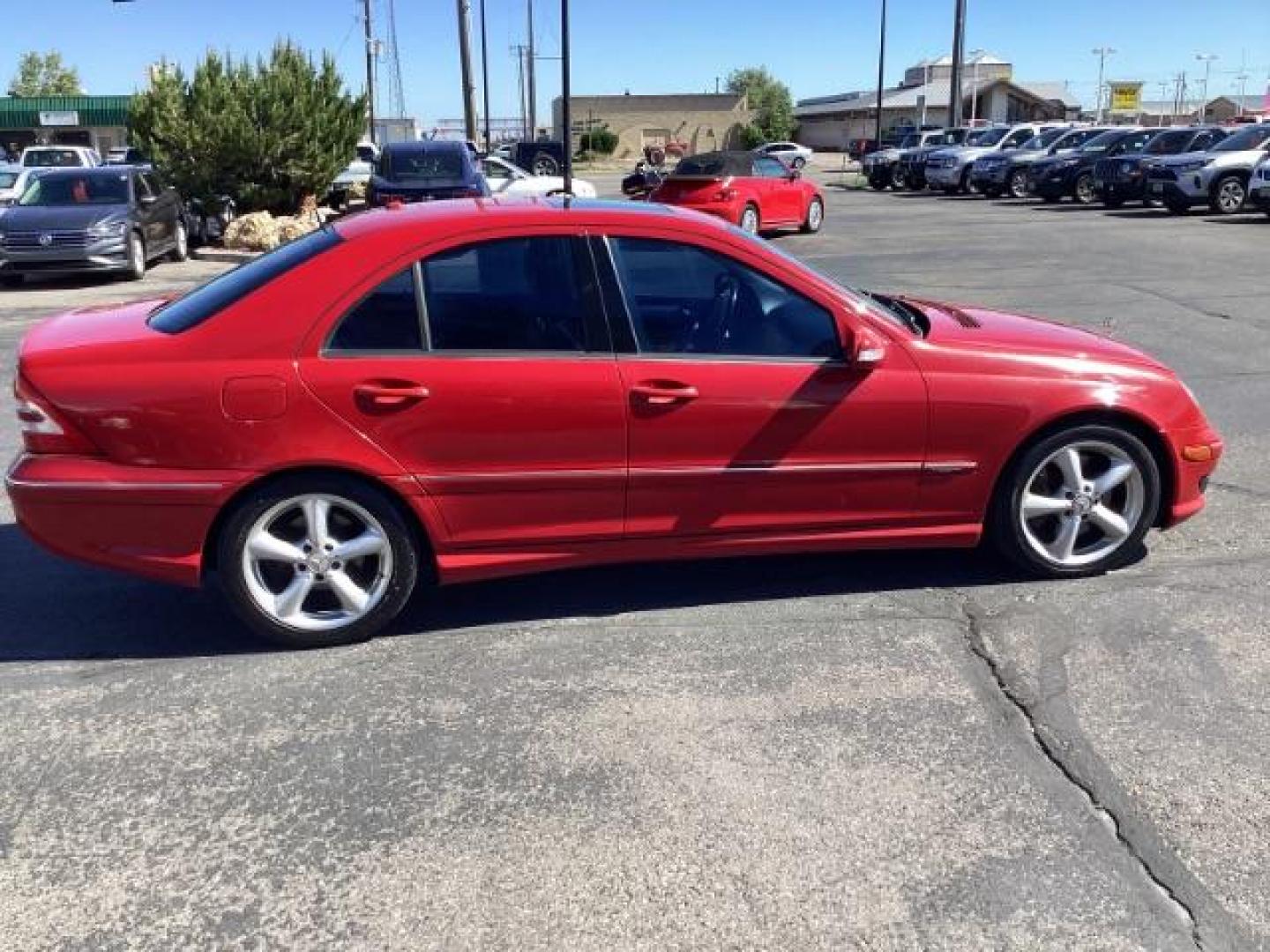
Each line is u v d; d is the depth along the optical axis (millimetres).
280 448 3848
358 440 3887
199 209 20328
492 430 3945
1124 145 25703
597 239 4062
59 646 4227
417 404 3881
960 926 2664
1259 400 7547
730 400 4066
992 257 15945
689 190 19000
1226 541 5051
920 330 4473
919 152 34062
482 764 3367
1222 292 12070
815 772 3295
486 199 4453
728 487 4164
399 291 3928
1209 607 4340
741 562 4938
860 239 19297
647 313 4094
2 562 5098
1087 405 4359
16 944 2650
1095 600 4438
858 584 4672
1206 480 4711
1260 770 3275
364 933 2672
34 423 3861
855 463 4234
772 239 19625
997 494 4480
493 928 2678
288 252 4230
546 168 35750
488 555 4137
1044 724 3541
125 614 4508
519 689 3818
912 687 3787
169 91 19516
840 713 3623
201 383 3793
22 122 60969
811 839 2990
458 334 3963
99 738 3557
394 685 3871
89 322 4340
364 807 3166
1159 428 4469
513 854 2949
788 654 4039
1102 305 11414
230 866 2922
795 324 4199
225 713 3699
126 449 3818
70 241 15172
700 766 3336
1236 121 34344
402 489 3957
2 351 10516
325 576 4059
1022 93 77000
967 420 4270
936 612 4375
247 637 4273
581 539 4152
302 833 3057
